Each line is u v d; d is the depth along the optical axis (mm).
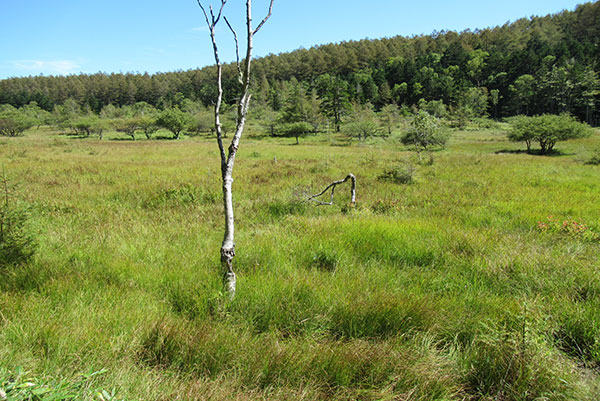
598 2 136125
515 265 4375
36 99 143125
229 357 2439
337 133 79812
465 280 4016
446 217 7691
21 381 1667
